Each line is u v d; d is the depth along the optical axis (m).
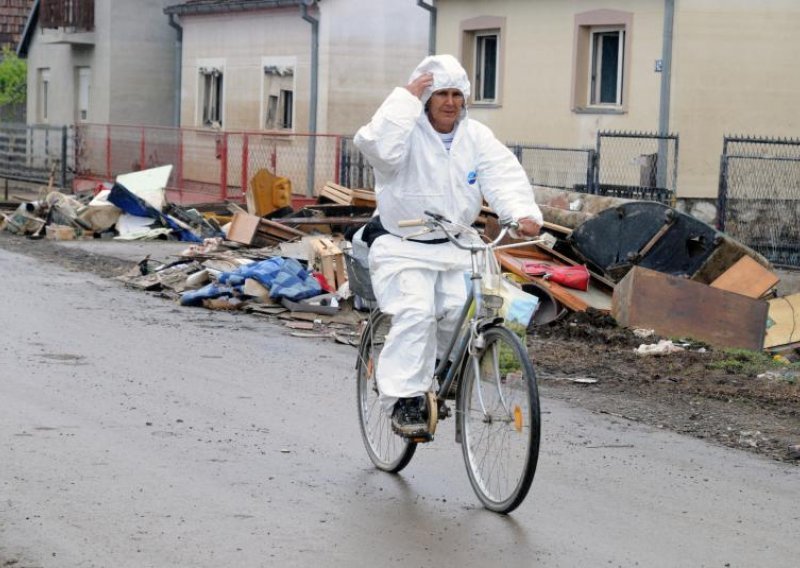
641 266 15.26
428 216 7.57
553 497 7.96
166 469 8.24
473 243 7.84
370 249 8.03
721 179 20.48
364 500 7.73
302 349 13.32
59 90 43.25
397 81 31.97
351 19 31.50
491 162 7.82
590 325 14.38
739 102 23.48
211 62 36.41
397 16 31.81
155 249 22.86
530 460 7.13
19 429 9.14
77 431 9.16
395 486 8.09
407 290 7.73
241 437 9.23
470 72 27.91
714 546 7.06
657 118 23.52
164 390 10.82
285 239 20.98
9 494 7.54
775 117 23.59
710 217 23.50
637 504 7.86
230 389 11.02
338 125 31.67
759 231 23.25
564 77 25.34
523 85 26.27
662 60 23.36
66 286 17.67
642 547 7.00
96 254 21.83
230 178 30.12
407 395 7.73
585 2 24.73
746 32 23.38
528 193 7.79
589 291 15.47
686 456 9.16
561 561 6.69
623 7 24.02
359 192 23.53
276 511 7.43
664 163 23.30
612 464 8.85
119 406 10.09
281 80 33.53
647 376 12.10
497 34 27.25
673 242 15.46
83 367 11.73
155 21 40.34
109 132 34.41
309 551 6.71
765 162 23.42
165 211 25.06
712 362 12.74
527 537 7.09
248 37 34.66
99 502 7.45
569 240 15.79
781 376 12.17
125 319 14.87
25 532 6.87
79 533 6.88
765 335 14.00
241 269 16.27
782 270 21.27
